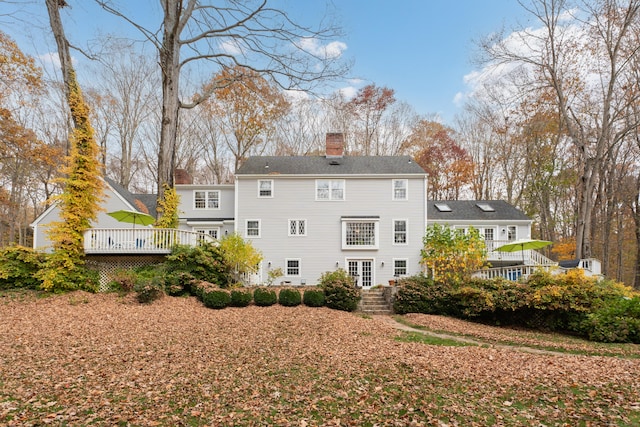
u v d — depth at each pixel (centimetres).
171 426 452
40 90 2191
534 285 1279
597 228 3209
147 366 679
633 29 2019
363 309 1545
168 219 1631
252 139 3412
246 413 491
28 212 3641
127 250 1443
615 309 1091
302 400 537
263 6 1584
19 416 464
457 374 657
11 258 1330
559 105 2206
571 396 545
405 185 2156
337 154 2405
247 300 1361
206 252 1487
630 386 579
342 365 713
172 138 1670
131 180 3684
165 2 1614
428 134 3875
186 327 1016
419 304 1478
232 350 809
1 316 1048
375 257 2108
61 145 2814
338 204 2145
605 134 2078
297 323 1134
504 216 2403
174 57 1650
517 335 1144
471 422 464
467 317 1399
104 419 464
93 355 736
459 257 1531
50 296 1270
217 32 1673
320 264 2106
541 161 3097
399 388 586
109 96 3077
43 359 702
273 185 2150
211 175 3947
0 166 2739
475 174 3722
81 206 1392
